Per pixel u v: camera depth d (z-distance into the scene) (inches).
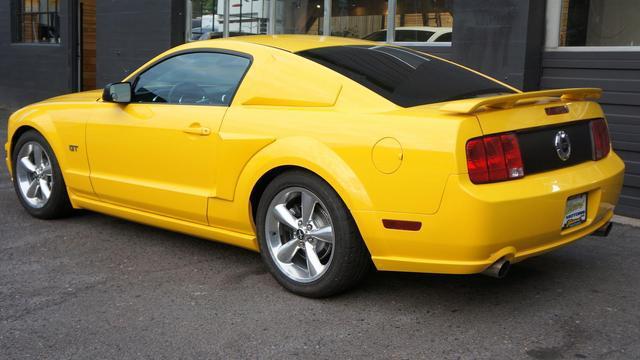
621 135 261.3
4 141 413.1
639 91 256.4
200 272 186.4
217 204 179.8
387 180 147.0
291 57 175.2
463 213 138.9
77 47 510.9
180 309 161.2
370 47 191.0
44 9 534.6
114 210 212.2
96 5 472.7
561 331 149.5
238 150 172.9
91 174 213.6
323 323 153.1
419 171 142.9
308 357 137.3
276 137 165.9
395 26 341.4
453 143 139.8
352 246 156.4
